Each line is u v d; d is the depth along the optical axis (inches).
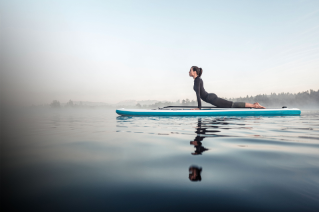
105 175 37.0
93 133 97.7
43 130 113.8
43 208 24.5
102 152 56.2
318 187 30.5
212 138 77.8
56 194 28.8
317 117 199.5
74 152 56.4
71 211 23.7
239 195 28.0
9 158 49.9
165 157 49.9
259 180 33.8
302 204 25.0
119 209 24.1
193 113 216.4
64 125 147.6
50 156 51.8
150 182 33.4
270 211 23.3
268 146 62.5
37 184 32.6
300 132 93.4
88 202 26.2
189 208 24.3
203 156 50.6
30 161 47.0
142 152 55.7
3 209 24.1
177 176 36.2
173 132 96.0
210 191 29.6
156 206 24.9
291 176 35.4
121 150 58.6
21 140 78.0
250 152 54.3
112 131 104.7
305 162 44.3
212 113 216.5
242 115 218.2
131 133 95.7
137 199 27.0
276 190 29.5
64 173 38.3
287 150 56.6
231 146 62.6
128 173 38.1
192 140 74.0
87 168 41.4
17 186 31.8
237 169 39.8
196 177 35.6
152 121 163.6
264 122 145.6
